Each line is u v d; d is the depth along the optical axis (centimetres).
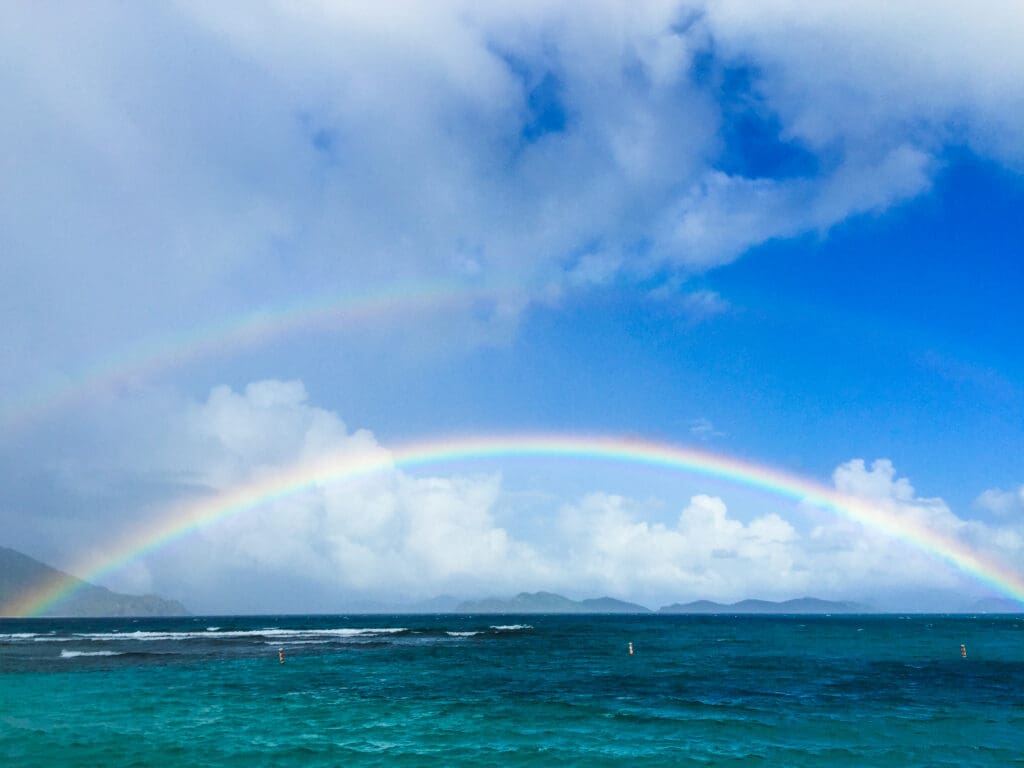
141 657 6938
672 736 3197
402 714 3697
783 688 4919
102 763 2648
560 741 3073
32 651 7719
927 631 15950
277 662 6556
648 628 18338
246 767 2608
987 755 2889
